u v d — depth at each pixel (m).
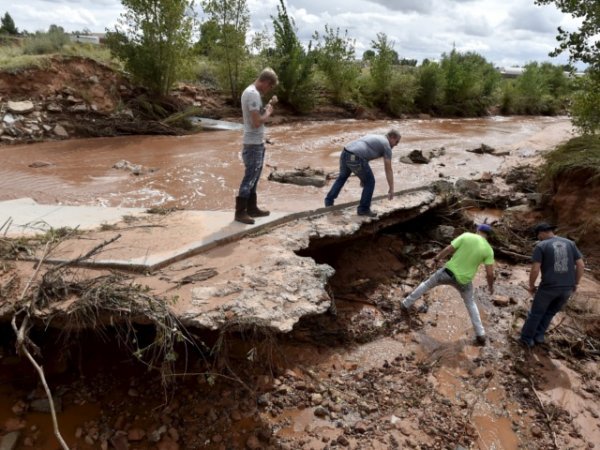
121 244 5.45
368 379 5.05
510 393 5.02
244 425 4.26
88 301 4.14
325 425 4.38
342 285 6.76
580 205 8.70
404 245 8.05
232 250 5.64
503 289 7.07
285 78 21.83
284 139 16.94
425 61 28.83
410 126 22.91
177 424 4.20
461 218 8.86
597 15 9.22
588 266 7.79
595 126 10.20
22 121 14.10
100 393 4.42
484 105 31.42
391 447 4.18
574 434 4.52
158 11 16.81
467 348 5.70
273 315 4.36
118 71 17.55
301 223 6.72
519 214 9.61
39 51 18.62
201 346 4.77
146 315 4.11
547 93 37.84
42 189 9.45
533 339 5.77
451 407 4.75
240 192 6.16
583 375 5.37
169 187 9.98
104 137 15.36
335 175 11.52
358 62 25.56
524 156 14.98
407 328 6.01
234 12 20.17
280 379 4.85
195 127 17.47
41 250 5.17
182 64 17.84
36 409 4.20
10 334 4.66
